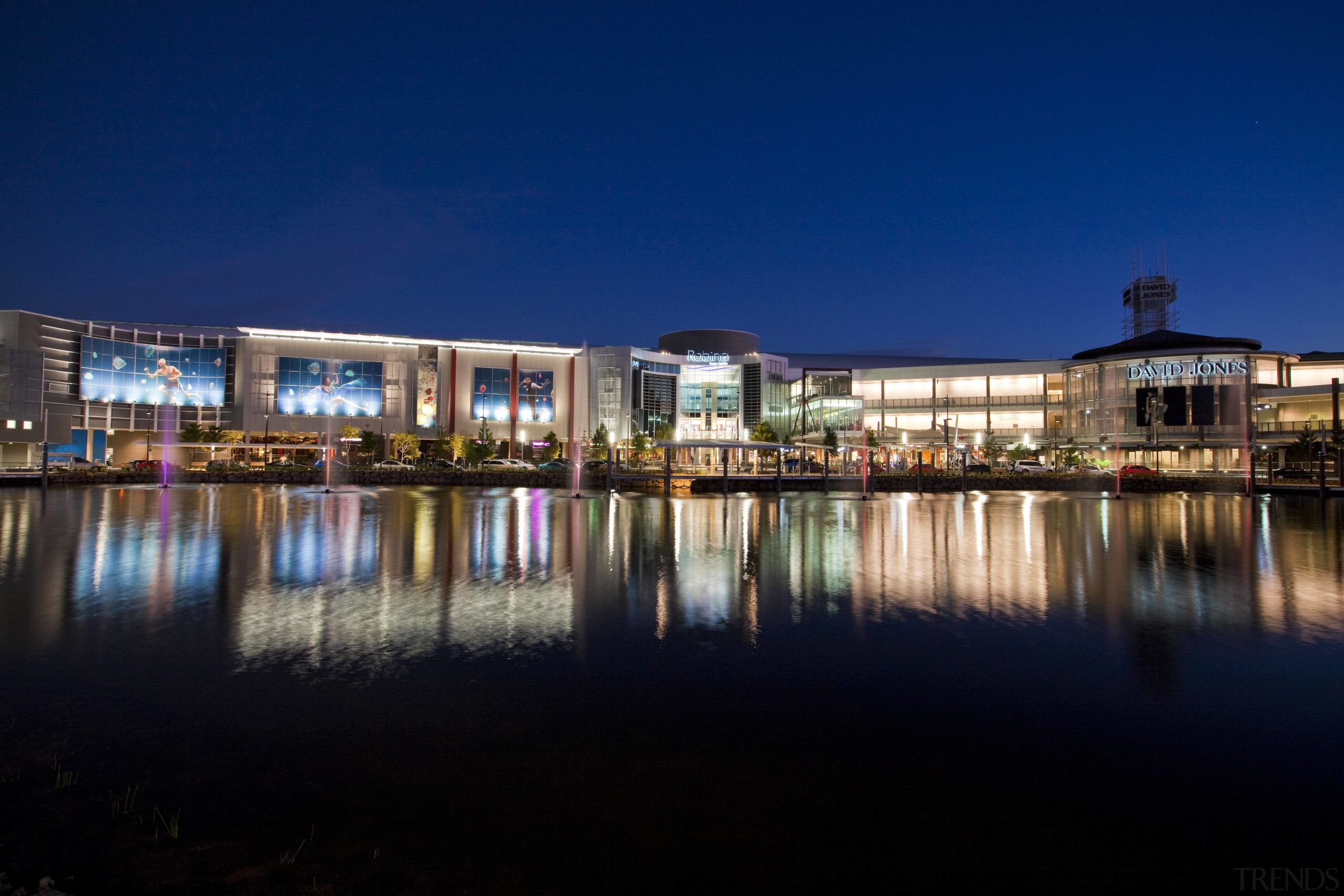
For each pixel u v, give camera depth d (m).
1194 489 51.19
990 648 8.50
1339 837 4.44
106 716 6.14
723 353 107.38
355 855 4.15
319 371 85.19
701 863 4.12
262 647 8.29
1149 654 8.26
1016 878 4.00
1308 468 61.28
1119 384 76.69
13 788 4.87
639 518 26.58
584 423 94.62
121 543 17.98
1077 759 5.49
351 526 22.52
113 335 78.44
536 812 4.66
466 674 7.38
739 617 9.98
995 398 91.94
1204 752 5.61
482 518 26.06
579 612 10.25
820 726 6.09
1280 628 9.47
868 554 16.69
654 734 5.91
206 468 67.00
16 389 68.50
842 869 4.07
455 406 90.06
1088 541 19.81
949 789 5.02
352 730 5.91
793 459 75.00
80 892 3.76
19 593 11.42
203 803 4.71
